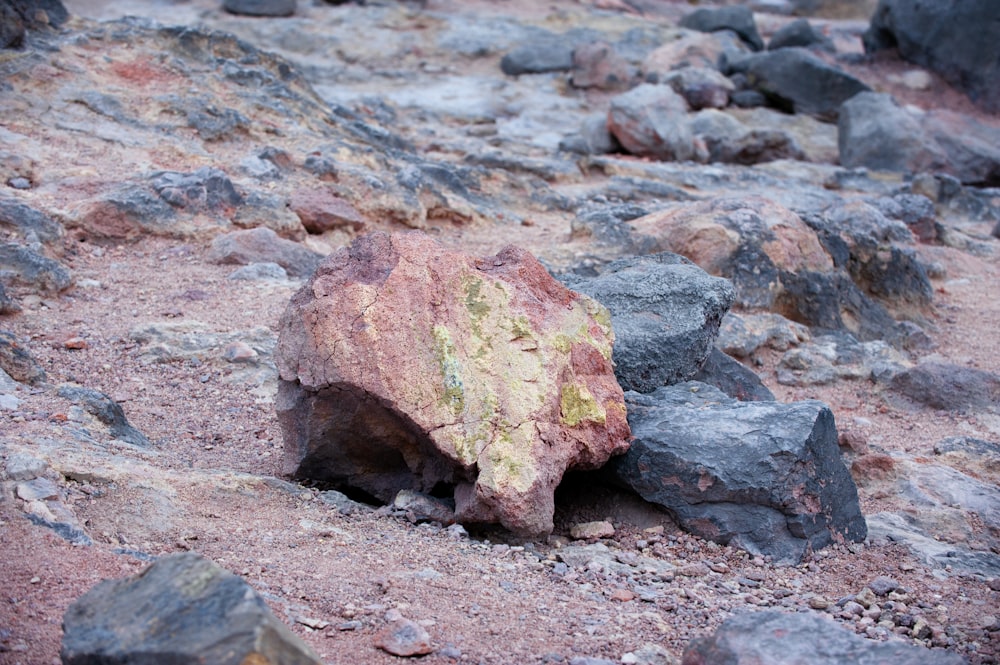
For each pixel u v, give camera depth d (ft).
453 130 50.11
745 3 91.35
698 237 27.20
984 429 22.33
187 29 37.06
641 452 14.66
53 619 9.40
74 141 29.91
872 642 9.29
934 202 45.78
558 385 13.80
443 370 13.33
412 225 31.86
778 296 27.04
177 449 15.72
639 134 49.14
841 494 14.65
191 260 25.73
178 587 8.21
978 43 64.18
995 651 11.25
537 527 13.12
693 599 12.30
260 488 13.51
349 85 56.59
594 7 75.72
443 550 12.62
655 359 17.89
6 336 17.19
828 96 59.52
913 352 28.32
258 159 31.30
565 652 10.23
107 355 19.49
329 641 9.79
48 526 11.04
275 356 14.34
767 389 20.63
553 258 28.58
